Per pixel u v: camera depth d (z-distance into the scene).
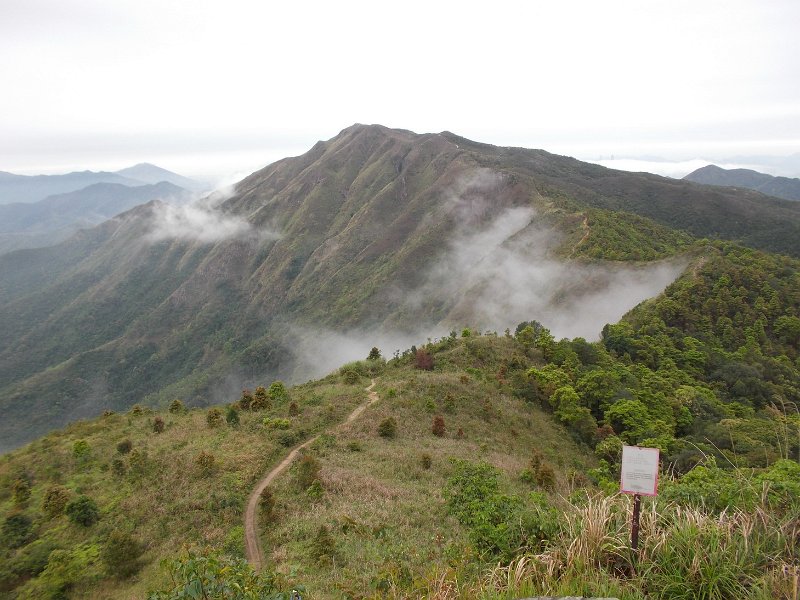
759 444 29.69
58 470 25.30
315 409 33.06
